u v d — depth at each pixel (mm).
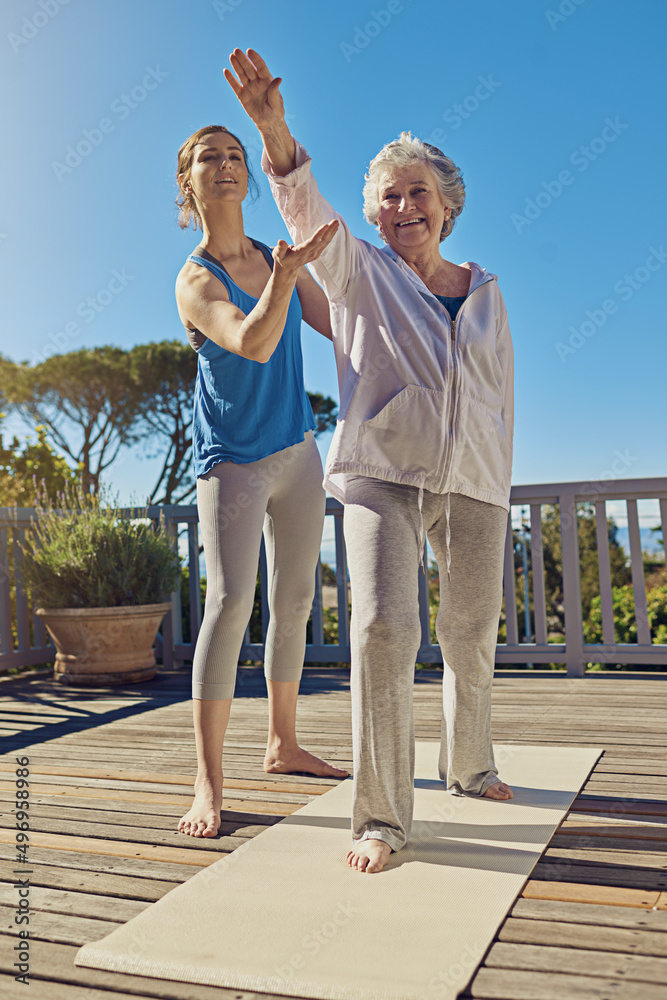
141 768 2314
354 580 1561
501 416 1836
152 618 4078
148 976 1169
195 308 1771
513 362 1862
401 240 1706
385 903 1347
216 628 1854
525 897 1374
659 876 1446
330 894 1387
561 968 1140
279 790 2035
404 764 1541
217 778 1825
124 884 1480
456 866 1490
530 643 4098
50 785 2148
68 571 4020
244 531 1908
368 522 1576
